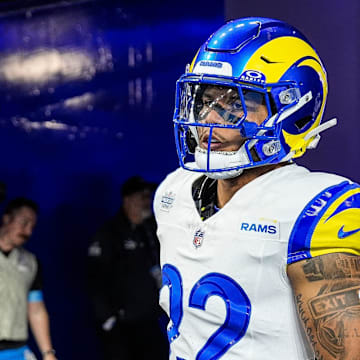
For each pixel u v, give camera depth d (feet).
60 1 15.40
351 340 4.80
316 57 5.60
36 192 16.14
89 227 15.76
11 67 16.06
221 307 5.23
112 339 14.07
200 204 5.65
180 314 5.52
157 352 14.15
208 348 5.32
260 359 5.15
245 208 5.28
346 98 8.66
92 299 14.16
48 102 15.87
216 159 5.29
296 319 5.13
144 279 14.07
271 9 9.09
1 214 16.21
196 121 5.41
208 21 13.50
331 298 4.89
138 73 14.75
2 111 16.17
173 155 14.53
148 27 14.48
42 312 13.76
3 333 12.90
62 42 15.53
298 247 5.00
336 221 4.95
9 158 16.28
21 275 13.28
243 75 5.22
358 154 8.65
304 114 5.50
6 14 15.96
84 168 15.70
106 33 15.03
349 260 4.92
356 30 8.54
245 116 5.12
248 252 5.15
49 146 15.99
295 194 5.15
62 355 16.15
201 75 5.32
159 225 5.97
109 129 15.30
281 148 5.39
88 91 15.43
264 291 5.13
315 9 8.77
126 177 15.23
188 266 5.50
